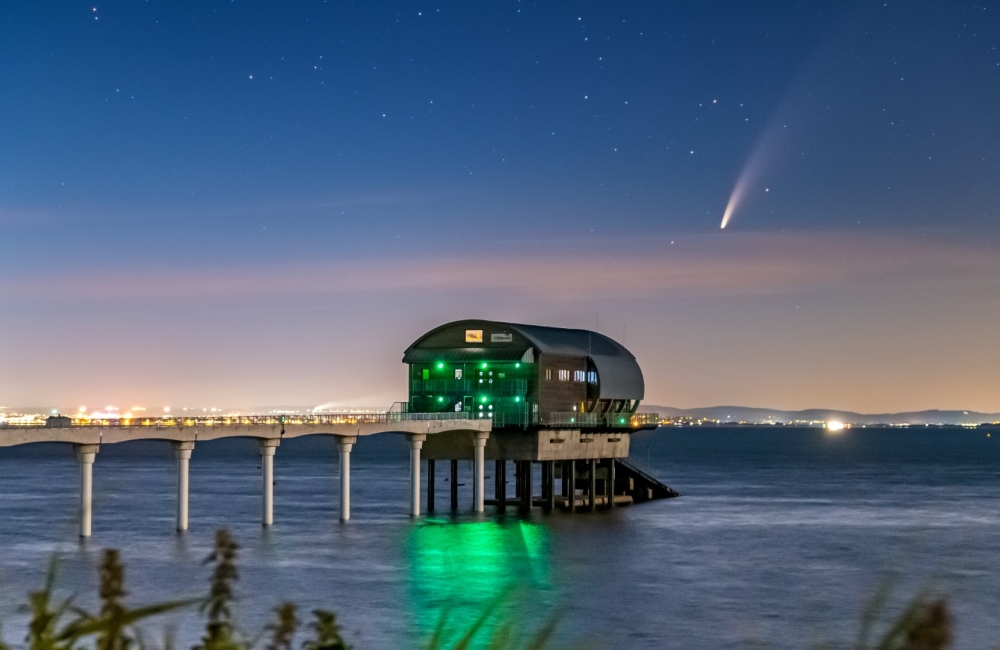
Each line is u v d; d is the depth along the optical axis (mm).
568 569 68438
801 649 46719
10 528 83250
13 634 40906
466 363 101312
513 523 92250
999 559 73125
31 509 103000
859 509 111438
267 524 81812
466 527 88250
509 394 100250
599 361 106375
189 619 46375
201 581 57375
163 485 147875
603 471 111562
